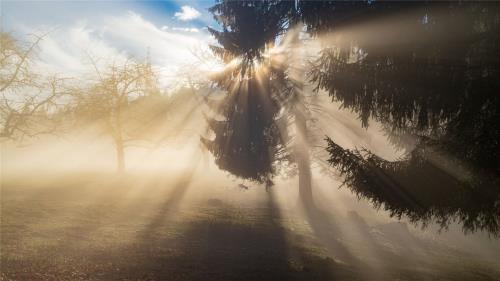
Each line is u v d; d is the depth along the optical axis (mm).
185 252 11789
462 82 6973
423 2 7195
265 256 12188
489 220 7367
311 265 11484
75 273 8648
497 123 6730
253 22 19328
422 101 7441
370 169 8227
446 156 7391
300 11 9547
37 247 10688
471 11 6848
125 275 8867
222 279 9305
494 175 6961
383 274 11320
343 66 8086
